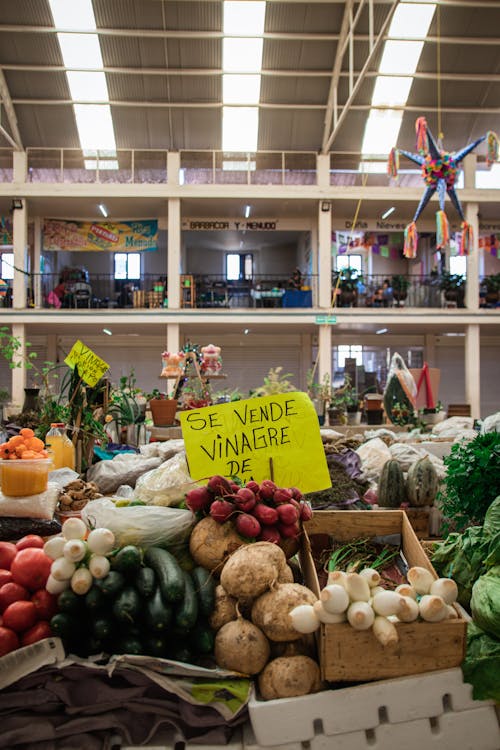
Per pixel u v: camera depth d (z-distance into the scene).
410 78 15.40
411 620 1.55
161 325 16.62
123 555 1.61
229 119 16.17
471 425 6.36
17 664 1.53
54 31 14.09
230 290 20.95
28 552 1.70
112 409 3.94
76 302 16.36
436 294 17.12
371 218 17.75
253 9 14.03
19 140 15.83
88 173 16.80
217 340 18.89
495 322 15.98
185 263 21.66
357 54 14.85
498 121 16.38
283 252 21.78
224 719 1.52
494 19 14.10
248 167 15.84
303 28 14.45
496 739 1.56
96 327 16.94
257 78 15.36
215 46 14.69
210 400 4.97
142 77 15.16
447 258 17.89
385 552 2.12
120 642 1.58
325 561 2.10
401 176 16.98
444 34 14.42
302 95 15.67
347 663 1.54
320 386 10.98
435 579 1.72
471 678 1.56
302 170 16.97
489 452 2.21
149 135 16.25
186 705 1.52
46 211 16.69
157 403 4.55
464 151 10.88
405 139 16.64
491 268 19.75
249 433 2.18
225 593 1.70
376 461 3.62
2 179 16.38
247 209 16.86
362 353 19.47
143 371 18.67
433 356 19.31
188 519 1.85
